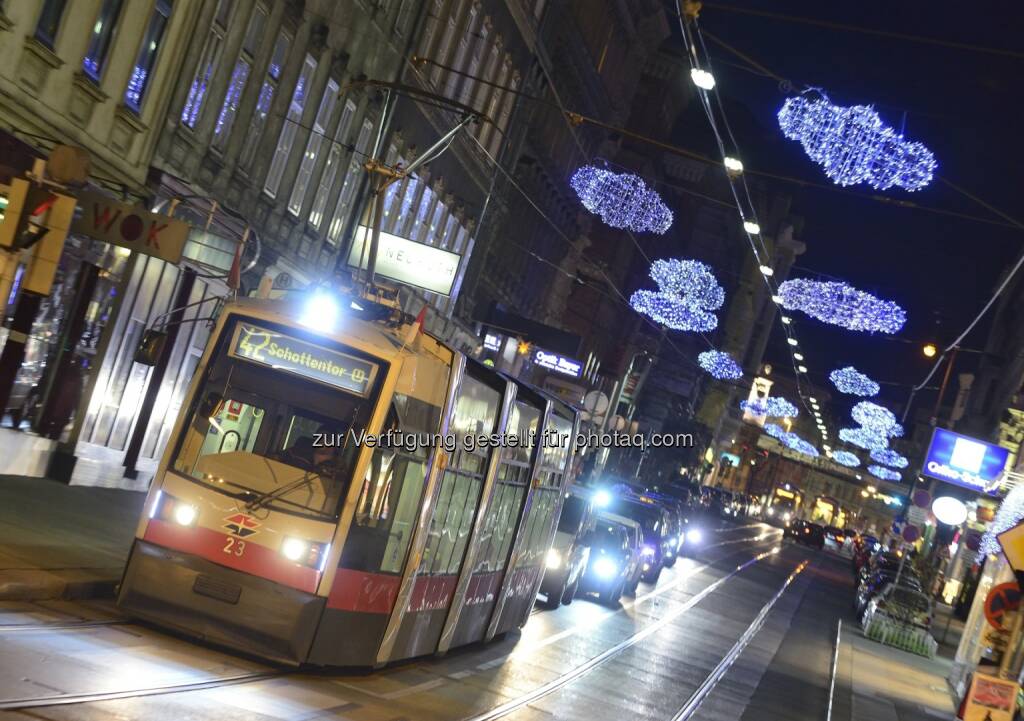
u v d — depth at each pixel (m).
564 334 47.47
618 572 28.00
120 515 19.81
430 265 31.08
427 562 14.98
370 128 33.34
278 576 12.87
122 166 21.47
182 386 25.27
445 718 12.95
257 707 10.92
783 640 30.38
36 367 20.17
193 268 24.17
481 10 40.59
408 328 14.28
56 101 19.12
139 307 22.80
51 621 12.02
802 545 99.19
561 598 25.34
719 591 38.88
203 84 23.77
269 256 27.86
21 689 9.23
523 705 14.94
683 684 19.75
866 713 21.58
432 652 16.11
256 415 13.41
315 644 12.98
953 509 38.88
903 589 37.16
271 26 25.92
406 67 34.69
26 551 14.09
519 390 17.69
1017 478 30.81
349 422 13.36
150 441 24.47
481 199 46.69
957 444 39.66
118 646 11.79
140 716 9.40
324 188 31.33
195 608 12.80
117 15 20.38
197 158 24.17
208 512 12.95
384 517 13.73
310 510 13.02
